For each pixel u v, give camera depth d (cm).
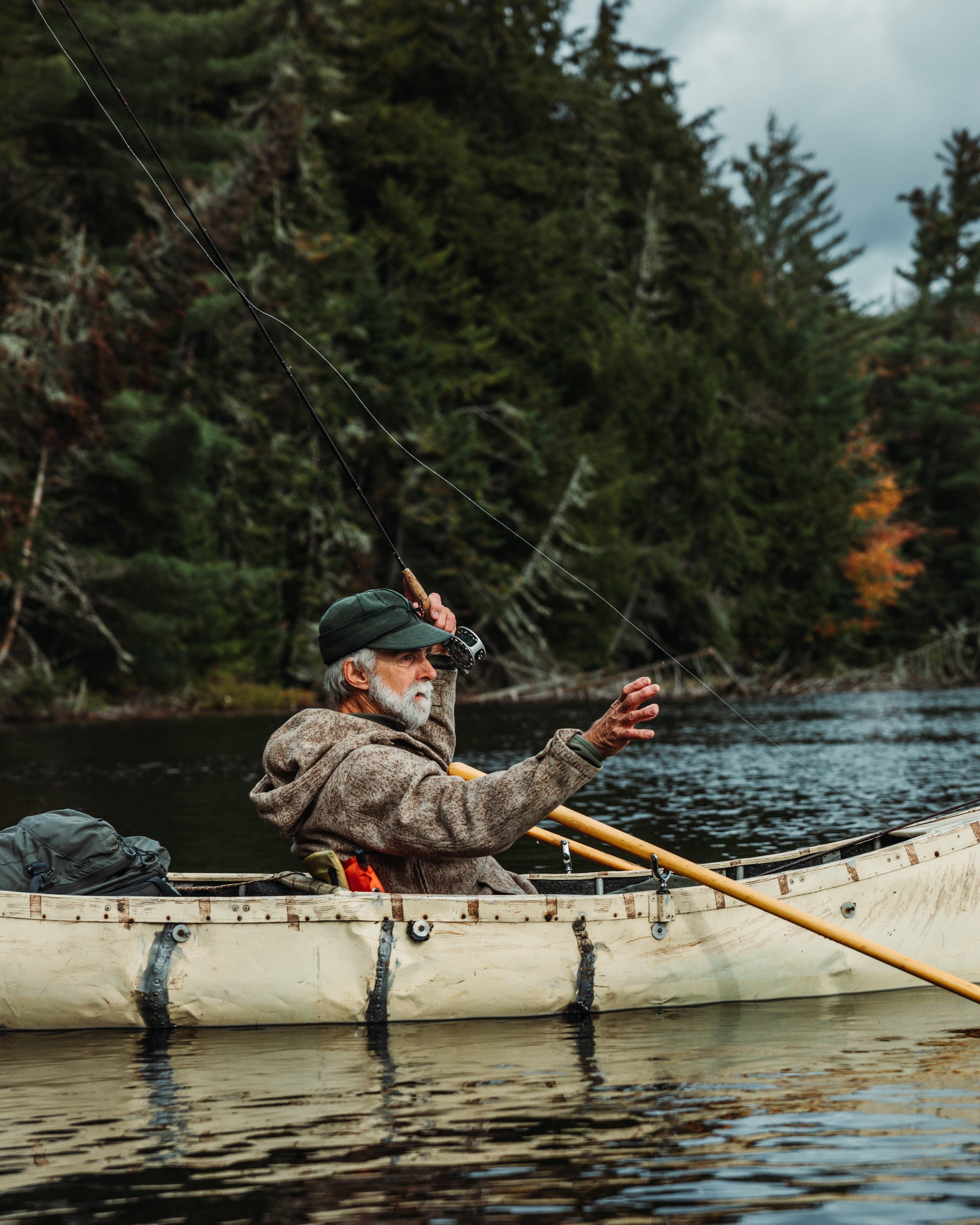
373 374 3231
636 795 1038
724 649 3850
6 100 2548
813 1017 391
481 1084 319
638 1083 317
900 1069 328
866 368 6131
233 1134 282
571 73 4569
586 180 4403
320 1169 260
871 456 5412
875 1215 232
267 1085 321
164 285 2520
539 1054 348
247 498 3034
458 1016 390
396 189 3506
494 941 393
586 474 3534
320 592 3075
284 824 395
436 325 3584
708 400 4081
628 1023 386
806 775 1184
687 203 4872
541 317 3803
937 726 1927
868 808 933
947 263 5991
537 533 3484
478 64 4119
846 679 4016
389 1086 318
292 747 397
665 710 2531
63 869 401
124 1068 341
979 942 435
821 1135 274
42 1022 383
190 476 2623
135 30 2658
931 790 1036
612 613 3675
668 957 407
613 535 3625
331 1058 347
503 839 373
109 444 2542
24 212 2772
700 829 826
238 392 3014
